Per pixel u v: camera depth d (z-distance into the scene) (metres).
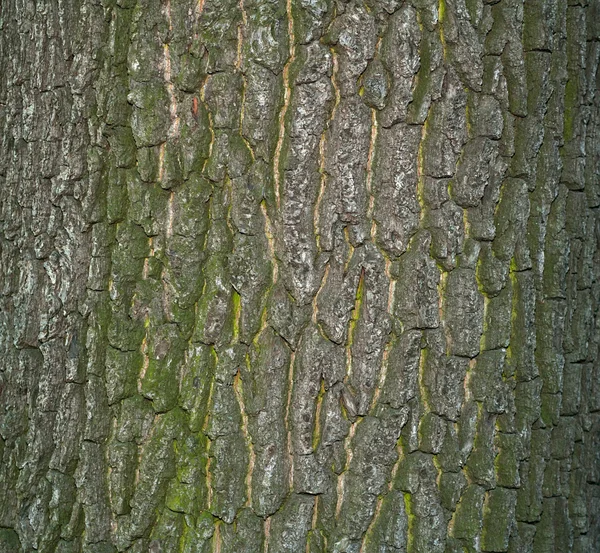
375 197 1.15
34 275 1.16
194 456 1.15
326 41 1.13
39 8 1.16
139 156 1.15
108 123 1.15
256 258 1.14
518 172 1.19
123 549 1.16
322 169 1.14
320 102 1.13
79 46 1.15
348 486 1.16
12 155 1.17
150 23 1.15
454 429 1.18
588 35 1.25
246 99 1.13
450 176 1.16
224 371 1.15
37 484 1.16
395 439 1.16
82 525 1.17
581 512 1.25
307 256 1.14
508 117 1.19
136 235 1.16
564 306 1.23
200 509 1.15
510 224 1.19
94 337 1.16
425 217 1.16
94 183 1.16
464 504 1.19
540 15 1.19
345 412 1.16
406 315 1.16
